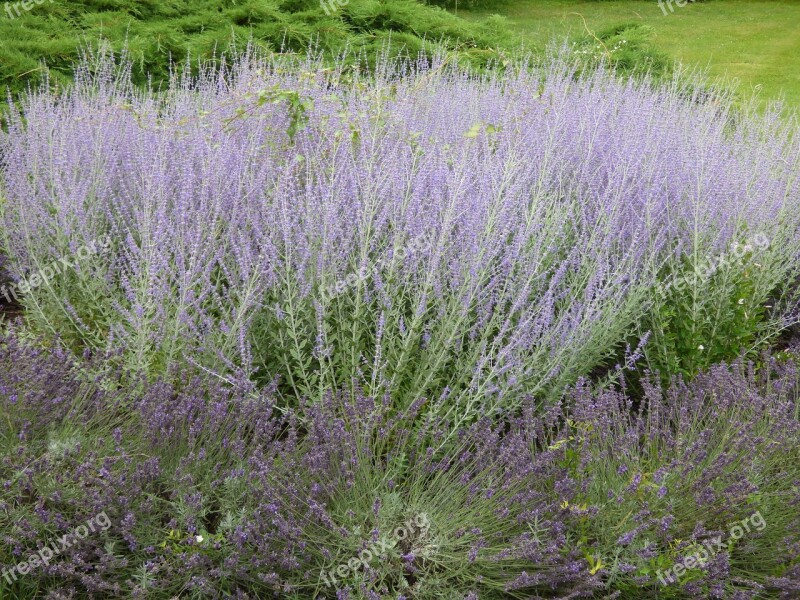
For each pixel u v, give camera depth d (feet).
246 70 15.90
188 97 15.49
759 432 9.46
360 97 13.74
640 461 9.02
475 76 20.90
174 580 7.34
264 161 12.62
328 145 12.52
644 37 26.58
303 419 8.71
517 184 11.02
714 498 8.04
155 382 9.56
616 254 12.00
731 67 34.42
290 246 10.41
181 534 7.61
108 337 10.47
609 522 8.29
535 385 10.39
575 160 14.71
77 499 7.43
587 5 49.24
